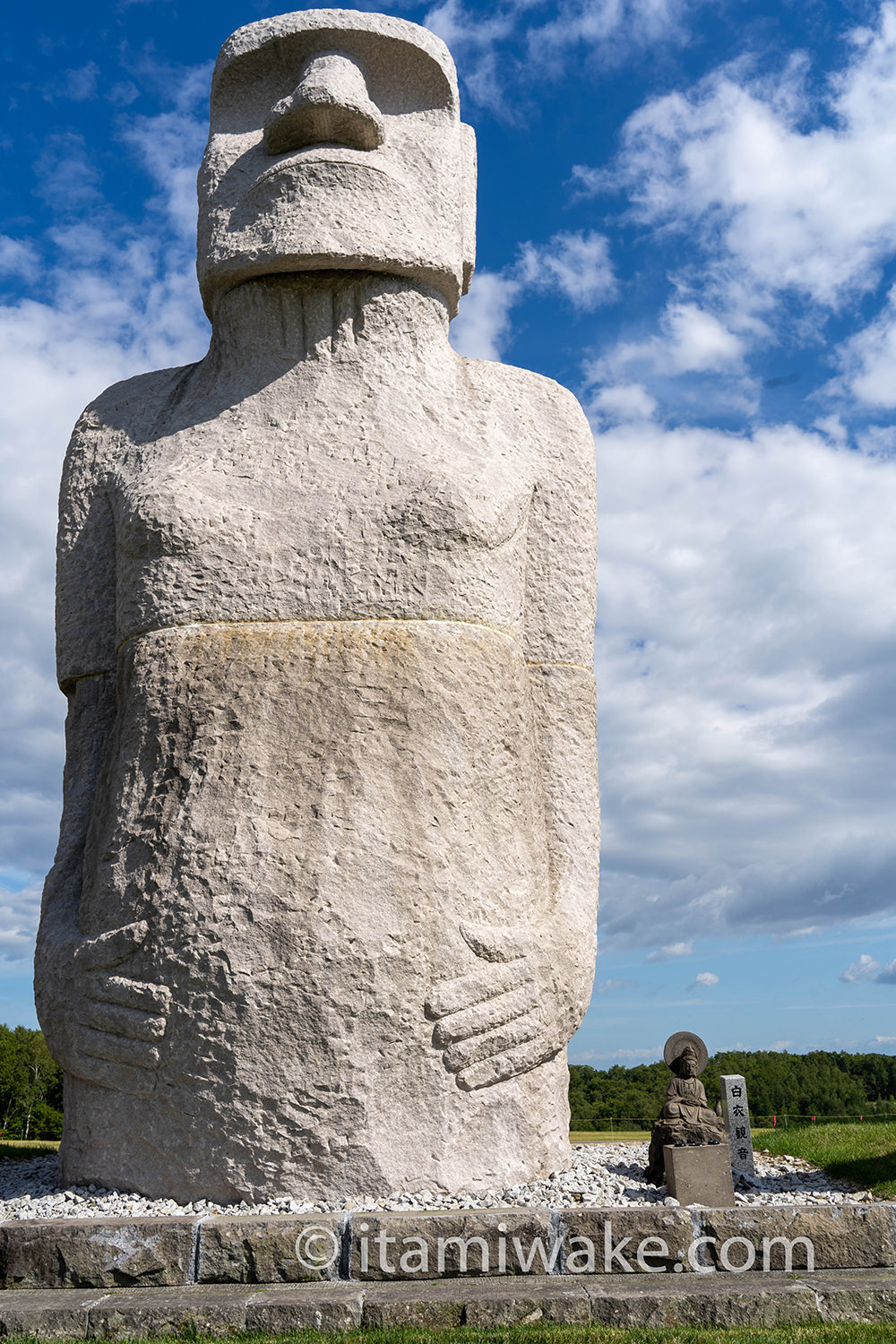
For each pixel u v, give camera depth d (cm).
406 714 609
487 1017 585
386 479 659
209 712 609
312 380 701
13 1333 448
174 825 593
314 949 561
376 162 705
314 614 630
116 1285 487
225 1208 543
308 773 594
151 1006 571
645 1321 449
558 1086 640
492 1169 575
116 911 598
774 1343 408
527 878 638
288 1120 549
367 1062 557
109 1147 578
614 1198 555
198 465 679
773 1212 502
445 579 639
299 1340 426
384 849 583
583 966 657
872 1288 459
